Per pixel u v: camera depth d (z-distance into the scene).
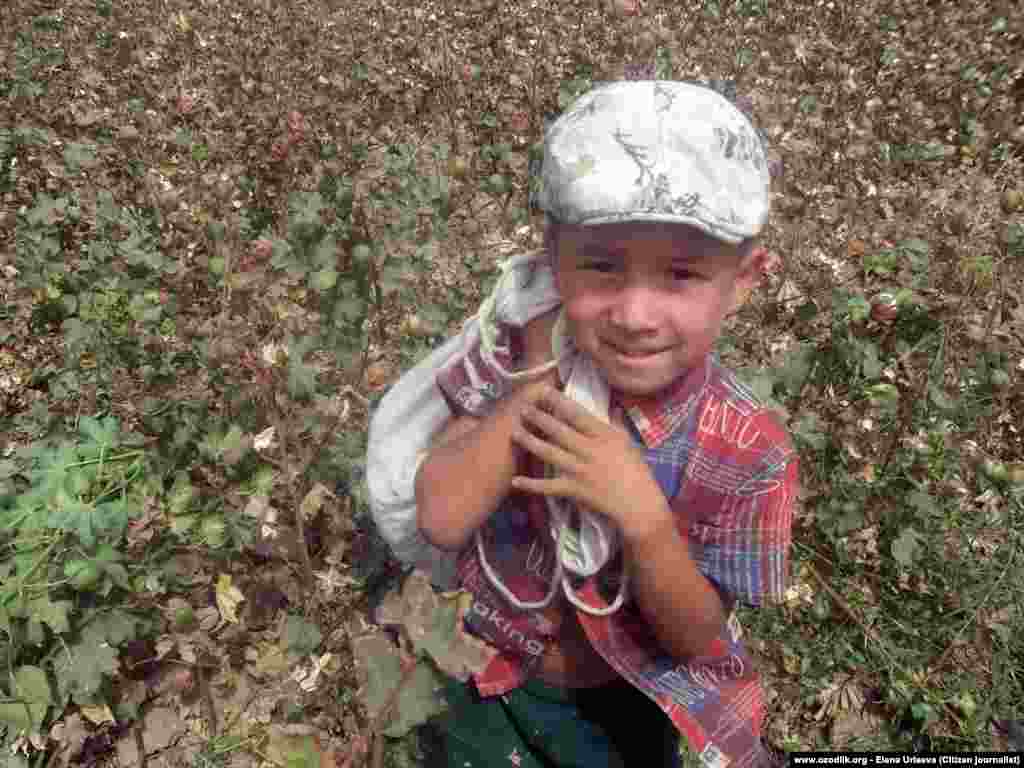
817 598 2.36
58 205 3.12
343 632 2.01
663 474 1.17
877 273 2.96
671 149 0.89
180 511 2.04
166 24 5.11
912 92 4.70
